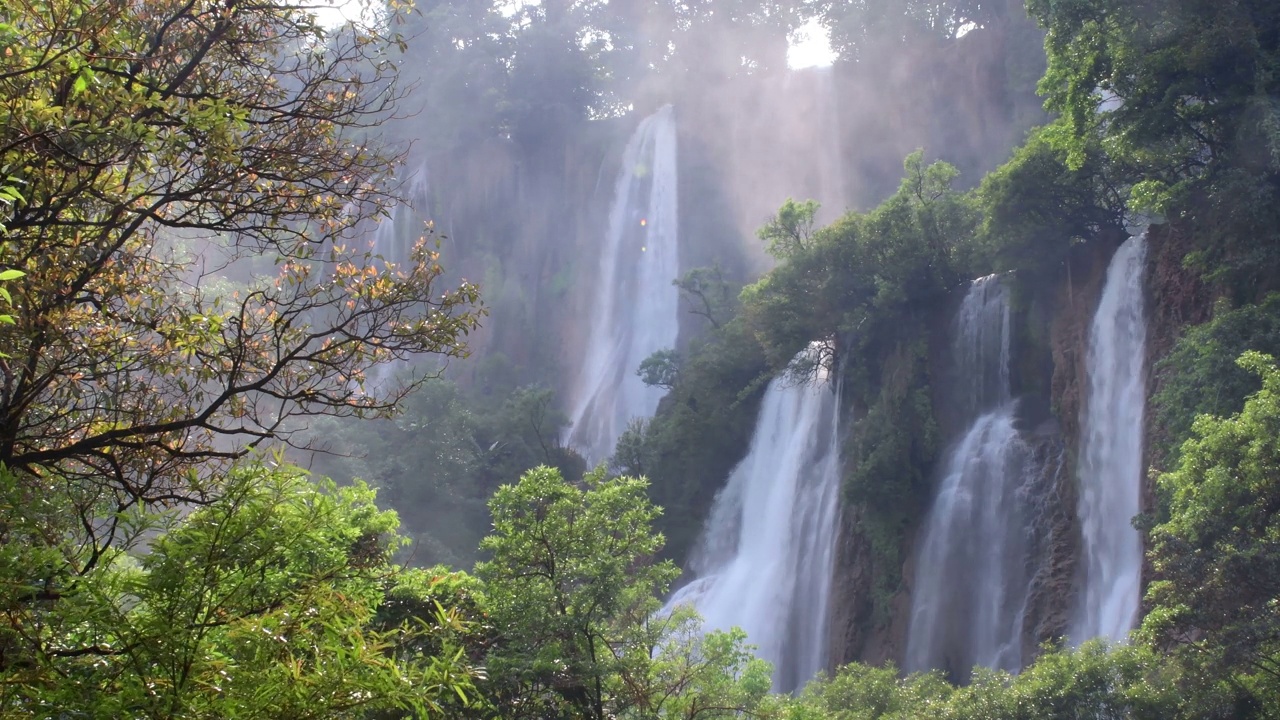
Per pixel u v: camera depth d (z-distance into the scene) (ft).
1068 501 108.68
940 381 133.39
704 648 48.91
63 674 15.44
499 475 204.85
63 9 24.85
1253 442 54.54
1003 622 111.55
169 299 35.01
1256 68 84.79
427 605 43.75
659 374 209.97
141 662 16.15
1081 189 112.57
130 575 17.15
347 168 30.35
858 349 145.79
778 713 48.60
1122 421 101.76
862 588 133.49
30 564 16.40
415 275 30.60
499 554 46.57
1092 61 93.76
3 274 14.85
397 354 30.30
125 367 28.12
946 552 120.78
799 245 156.46
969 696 65.16
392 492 182.70
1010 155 199.62
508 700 44.93
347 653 16.72
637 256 267.80
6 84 22.74
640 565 53.62
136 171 27.40
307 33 30.66
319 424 179.11
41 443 26.53
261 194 29.27
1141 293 102.22
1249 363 59.26
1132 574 96.53
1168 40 87.76
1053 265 118.73
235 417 29.30
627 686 46.09
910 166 146.61
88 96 24.02
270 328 31.68
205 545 17.25
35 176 23.81
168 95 27.25
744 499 170.71
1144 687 56.08
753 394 179.63
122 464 26.05
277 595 18.37
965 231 137.59
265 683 15.88
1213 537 54.49
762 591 153.69
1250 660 51.34
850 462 139.03
